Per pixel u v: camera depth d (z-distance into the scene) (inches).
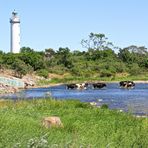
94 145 632.4
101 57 7549.2
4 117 828.0
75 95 3312.0
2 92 3880.4
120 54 7780.5
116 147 682.8
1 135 623.2
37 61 6407.5
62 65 6771.7
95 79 6220.5
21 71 5748.0
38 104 1325.0
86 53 7716.5
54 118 904.9
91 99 2721.5
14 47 6791.3
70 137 703.1
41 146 509.7
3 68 5831.7
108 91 4028.1
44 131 761.0
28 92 3890.3
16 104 1296.8
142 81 6323.8
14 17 6727.4
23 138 620.7
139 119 1111.6
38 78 5836.6
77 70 6466.5
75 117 1060.5
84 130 853.2
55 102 1389.0
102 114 1174.3
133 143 693.3
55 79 6013.8
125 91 4005.9
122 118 1107.9
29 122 844.0
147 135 765.9
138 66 7185.0
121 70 6801.2
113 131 866.1
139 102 2379.4
